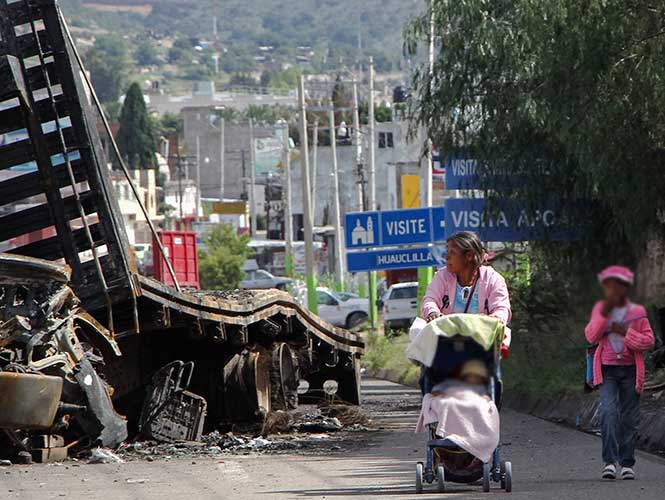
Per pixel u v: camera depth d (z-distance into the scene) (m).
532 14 32.59
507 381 35.78
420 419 15.94
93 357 24.08
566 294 40.81
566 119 31.80
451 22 37.16
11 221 26.78
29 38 25.12
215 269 124.31
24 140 25.77
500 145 37.81
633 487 16.78
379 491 16.84
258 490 17.42
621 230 34.53
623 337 18.19
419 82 39.44
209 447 25.41
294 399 31.88
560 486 17.00
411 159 127.19
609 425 17.95
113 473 20.25
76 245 26.11
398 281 101.88
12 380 20.77
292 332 33.12
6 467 21.41
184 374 29.70
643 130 31.11
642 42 30.56
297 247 156.12
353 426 30.72
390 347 59.34
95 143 25.78
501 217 39.97
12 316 21.62
